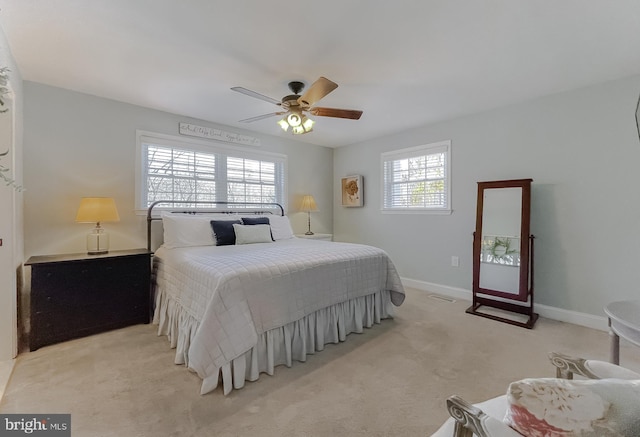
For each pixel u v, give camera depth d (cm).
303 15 170
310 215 493
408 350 225
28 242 258
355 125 388
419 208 401
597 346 229
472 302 340
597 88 261
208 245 317
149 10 166
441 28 182
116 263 260
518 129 308
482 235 318
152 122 328
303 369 199
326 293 231
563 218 281
